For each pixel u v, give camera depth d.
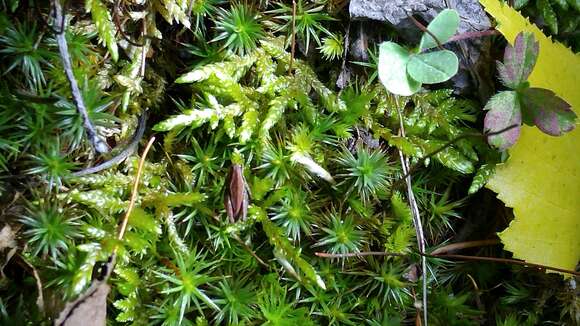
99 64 0.17
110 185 0.17
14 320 0.15
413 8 0.18
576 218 0.19
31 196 0.16
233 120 0.18
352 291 0.18
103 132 0.17
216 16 0.18
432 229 0.19
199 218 0.17
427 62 0.17
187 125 0.17
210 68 0.17
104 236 0.16
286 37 0.19
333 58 0.19
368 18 0.18
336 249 0.18
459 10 0.18
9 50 0.15
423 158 0.18
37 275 0.15
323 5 0.19
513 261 0.18
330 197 0.18
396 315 0.18
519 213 0.18
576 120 0.18
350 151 0.19
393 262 0.18
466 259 0.19
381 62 0.17
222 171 0.18
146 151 0.16
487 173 0.19
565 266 0.18
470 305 0.19
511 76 0.17
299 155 0.18
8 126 0.16
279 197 0.18
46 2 0.16
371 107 0.19
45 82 0.16
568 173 0.18
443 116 0.19
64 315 0.15
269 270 0.18
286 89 0.18
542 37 0.19
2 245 0.15
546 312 0.19
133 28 0.17
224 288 0.17
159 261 0.17
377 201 0.19
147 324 0.16
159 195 0.17
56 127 0.16
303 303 0.18
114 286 0.16
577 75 0.19
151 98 0.18
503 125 0.17
